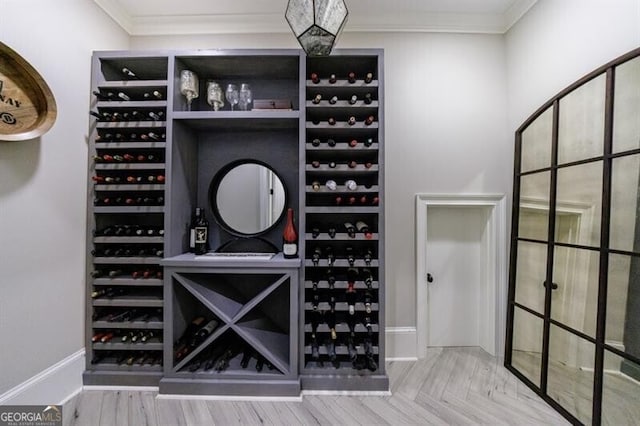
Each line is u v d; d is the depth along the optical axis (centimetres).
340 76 199
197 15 212
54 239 158
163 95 188
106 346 178
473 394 173
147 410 159
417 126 216
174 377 172
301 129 177
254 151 212
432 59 216
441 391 176
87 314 177
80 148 174
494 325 214
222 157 211
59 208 161
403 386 181
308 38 129
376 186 178
